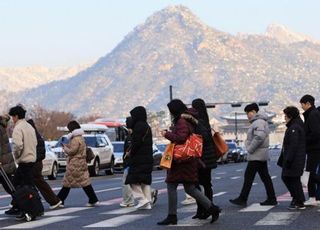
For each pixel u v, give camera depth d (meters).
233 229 13.55
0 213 17.47
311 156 17.17
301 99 17.19
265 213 16.12
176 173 14.41
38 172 18.30
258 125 17.73
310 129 17.00
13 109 16.78
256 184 27.89
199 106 16.09
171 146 14.39
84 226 14.47
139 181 17.69
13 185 16.78
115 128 58.06
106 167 41.78
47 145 36.66
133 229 13.84
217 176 37.34
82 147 18.88
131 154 17.64
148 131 17.47
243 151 75.94
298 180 16.80
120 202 20.44
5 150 16.91
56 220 15.66
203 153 16.05
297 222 14.38
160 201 20.36
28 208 15.64
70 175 18.84
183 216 15.95
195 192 14.58
